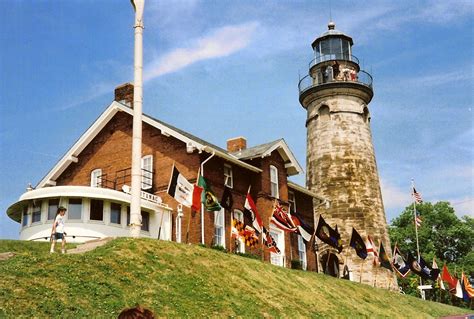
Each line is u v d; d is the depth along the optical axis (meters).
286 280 30.66
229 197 35.81
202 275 25.06
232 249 39.84
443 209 73.00
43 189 35.88
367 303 34.31
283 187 45.00
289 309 26.00
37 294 18.36
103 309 18.83
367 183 53.44
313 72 57.88
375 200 53.34
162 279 22.92
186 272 24.62
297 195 49.16
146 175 40.91
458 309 43.50
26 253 21.81
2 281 18.50
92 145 44.41
